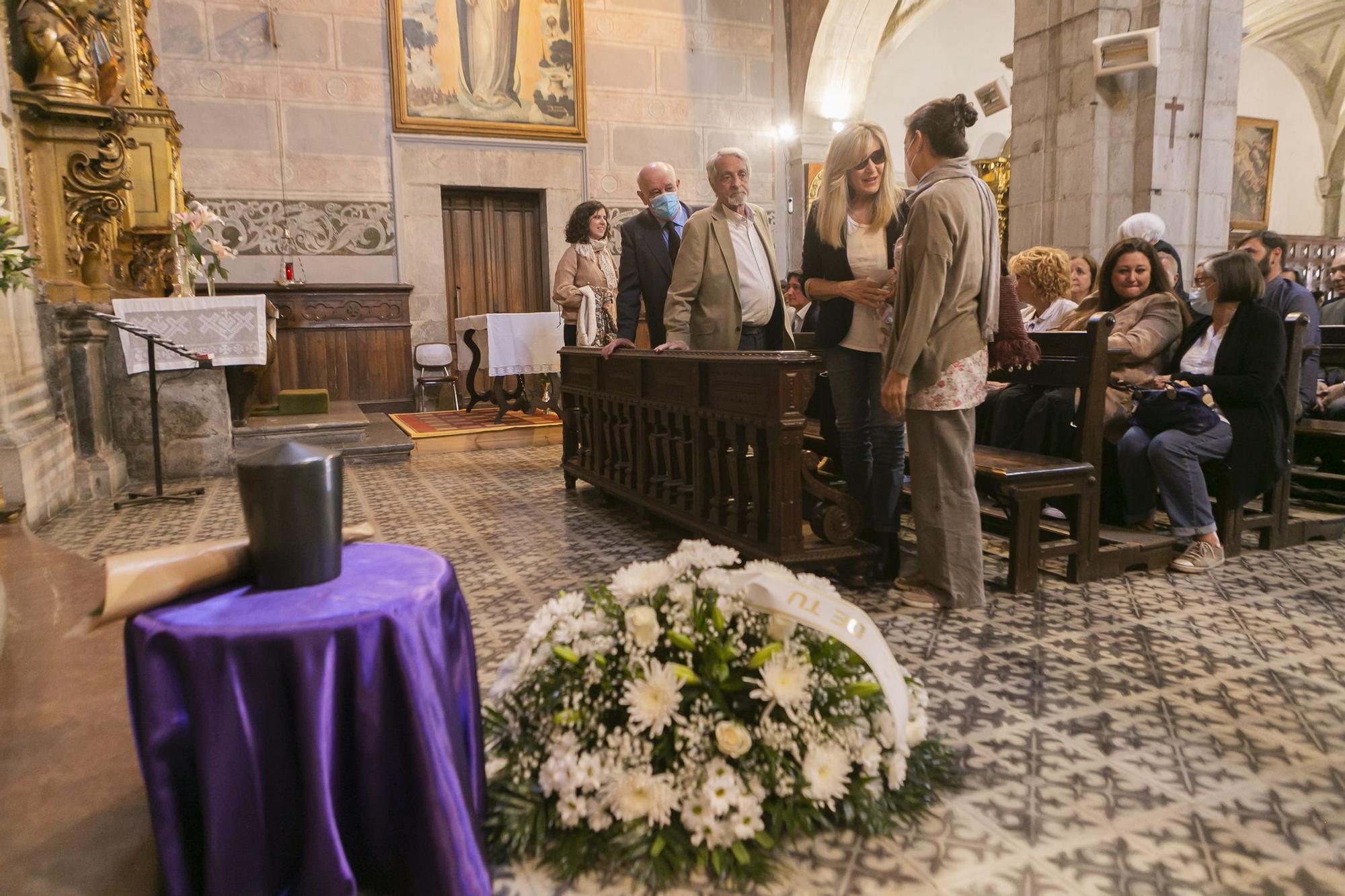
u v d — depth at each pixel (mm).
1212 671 2502
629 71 11125
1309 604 3080
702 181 11602
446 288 10852
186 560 1417
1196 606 3084
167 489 5746
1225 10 6852
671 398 3973
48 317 5258
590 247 6551
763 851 1645
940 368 2941
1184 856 1625
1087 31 6852
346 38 9828
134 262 6918
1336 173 17562
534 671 1824
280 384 9648
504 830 1656
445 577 1569
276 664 1320
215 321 6098
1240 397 3539
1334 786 1869
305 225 9820
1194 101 6891
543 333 7922
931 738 2047
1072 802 1818
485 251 11016
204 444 6160
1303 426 4523
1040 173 7391
